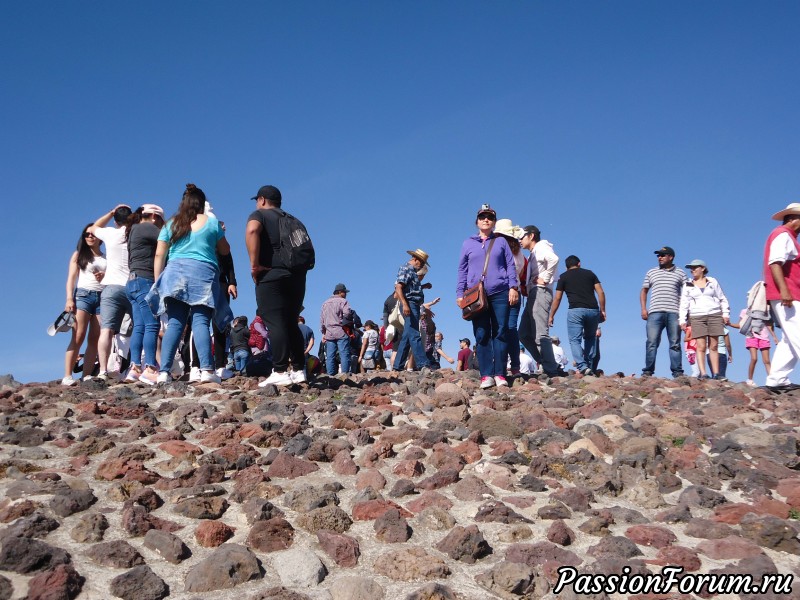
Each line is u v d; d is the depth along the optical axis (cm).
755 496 430
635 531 372
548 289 957
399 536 362
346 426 561
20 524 347
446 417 598
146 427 539
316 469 460
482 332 781
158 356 1005
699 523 382
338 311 1219
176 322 743
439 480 437
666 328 1084
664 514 401
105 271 842
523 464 482
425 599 304
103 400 662
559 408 667
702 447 551
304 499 399
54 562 319
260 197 732
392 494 421
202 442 516
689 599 309
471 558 344
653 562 338
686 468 482
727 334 1248
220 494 414
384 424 579
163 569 329
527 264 930
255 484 420
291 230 720
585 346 1035
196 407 602
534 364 1316
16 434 504
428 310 1297
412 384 777
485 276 775
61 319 818
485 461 478
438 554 348
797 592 313
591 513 394
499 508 388
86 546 342
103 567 324
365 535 369
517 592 315
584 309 1004
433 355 1292
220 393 702
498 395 731
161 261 744
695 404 704
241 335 1159
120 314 835
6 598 292
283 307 730
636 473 461
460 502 413
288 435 528
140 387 736
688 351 1305
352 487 432
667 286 1079
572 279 1013
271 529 358
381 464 473
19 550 316
